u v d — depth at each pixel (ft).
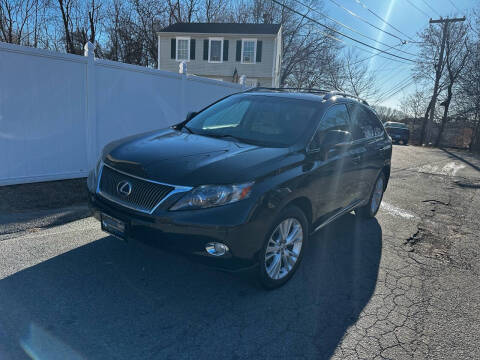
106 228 11.28
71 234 14.74
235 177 10.03
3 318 9.26
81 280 11.32
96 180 11.73
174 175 10.12
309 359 8.74
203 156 11.07
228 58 103.04
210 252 9.84
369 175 17.44
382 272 13.73
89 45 22.02
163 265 12.67
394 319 10.71
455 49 92.02
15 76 19.25
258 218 10.15
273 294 11.51
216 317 10.06
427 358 9.14
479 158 64.18
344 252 15.34
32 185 20.66
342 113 15.48
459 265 14.96
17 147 19.99
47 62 20.39
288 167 11.39
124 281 11.47
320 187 12.80
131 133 25.79
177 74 28.19
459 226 20.36
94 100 22.89
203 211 9.70
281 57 130.31
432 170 42.27
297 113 13.98
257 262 10.57
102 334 8.96
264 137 13.21
